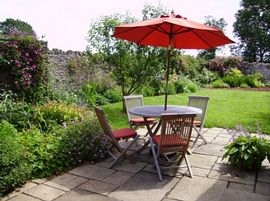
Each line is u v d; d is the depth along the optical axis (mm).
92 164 3998
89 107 7707
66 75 9250
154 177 3527
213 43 4418
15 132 3943
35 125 5020
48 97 6875
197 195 3031
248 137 3799
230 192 3096
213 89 14422
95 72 10180
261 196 3002
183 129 3512
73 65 9445
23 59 6297
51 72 7707
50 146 3912
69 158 3902
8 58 6070
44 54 6840
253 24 36031
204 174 3607
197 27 3350
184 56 15586
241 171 3699
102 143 4266
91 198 2959
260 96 11484
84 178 3498
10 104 5211
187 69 15555
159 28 4266
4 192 3037
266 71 18203
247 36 36375
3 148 3301
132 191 3131
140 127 6297
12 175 3145
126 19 7805
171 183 3346
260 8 35750
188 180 3428
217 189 3176
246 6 36562
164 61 7852
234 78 16297
